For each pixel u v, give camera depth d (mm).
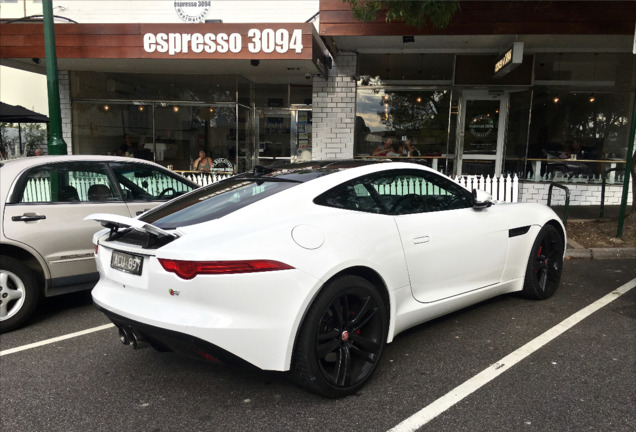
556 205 10852
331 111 10992
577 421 2734
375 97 10945
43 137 12828
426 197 3881
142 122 11641
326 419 2807
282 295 2707
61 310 4996
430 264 3611
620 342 3824
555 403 2930
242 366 2715
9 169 4465
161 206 3703
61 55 8852
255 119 12375
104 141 11773
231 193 3469
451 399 2998
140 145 11711
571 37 9258
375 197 3525
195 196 3666
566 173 10930
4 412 2938
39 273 4594
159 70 10859
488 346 3781
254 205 3100
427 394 3066
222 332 2600
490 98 10969
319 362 2865
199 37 8617
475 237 4000
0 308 4242
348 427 2719
